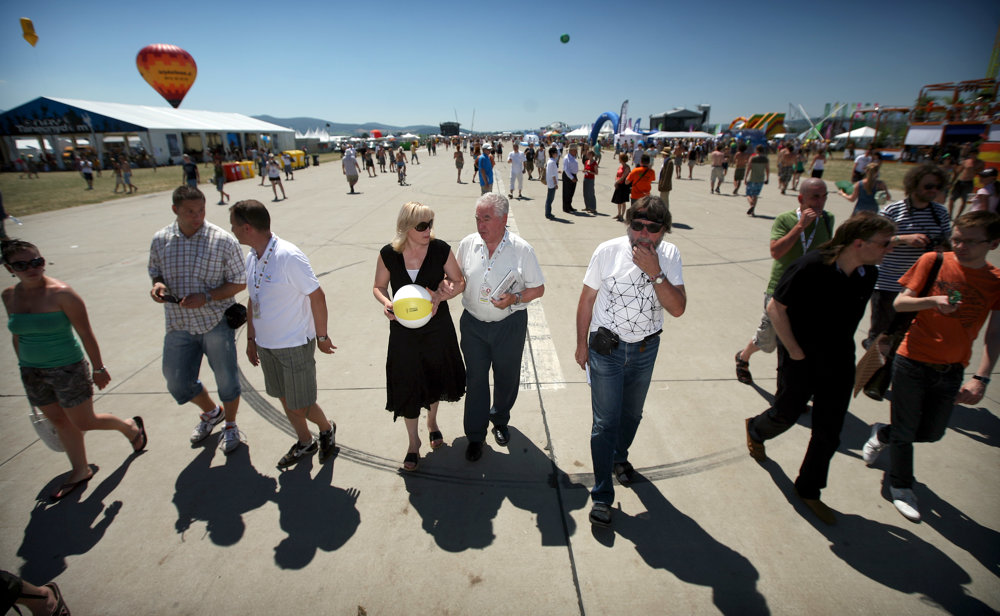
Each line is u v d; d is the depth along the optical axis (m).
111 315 5.40
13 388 3.95
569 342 4.65
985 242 2.19
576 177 11.33
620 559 2.33
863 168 12.98
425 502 2.69
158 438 3.25
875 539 2.41
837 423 2.36
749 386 3.87
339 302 5.66
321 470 2.95
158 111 36.41
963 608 2.06
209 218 11.84
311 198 14.67
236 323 2.94
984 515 2.54
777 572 2.24
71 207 13.87
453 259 2.77
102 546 2.41
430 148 42.75
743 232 9.43
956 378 2.40
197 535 2.47
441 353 2.78
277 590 2.18
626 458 2.90
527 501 2.70
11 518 2.58
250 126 44.75
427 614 2.07
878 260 2.09
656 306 2.40
